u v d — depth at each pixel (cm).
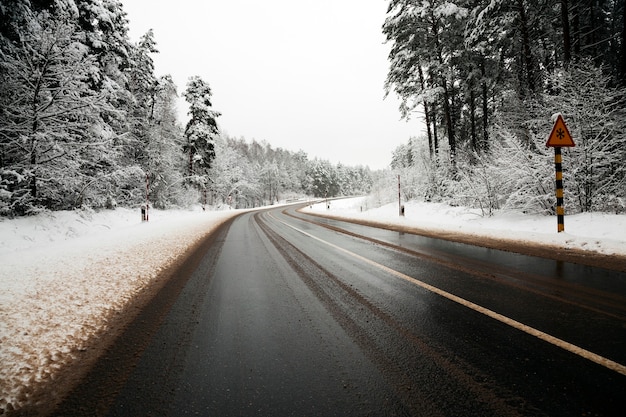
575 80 989
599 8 1639
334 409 185
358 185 14125
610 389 195
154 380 220
